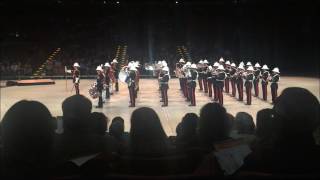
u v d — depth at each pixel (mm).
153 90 35500
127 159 5469
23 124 4699
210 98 29812
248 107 25438
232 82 30297
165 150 5867
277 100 4949
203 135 5824
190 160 5707
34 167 4711
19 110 4766
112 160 5531
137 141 5824
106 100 29406
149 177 4656
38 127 4730
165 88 26266
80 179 4570
